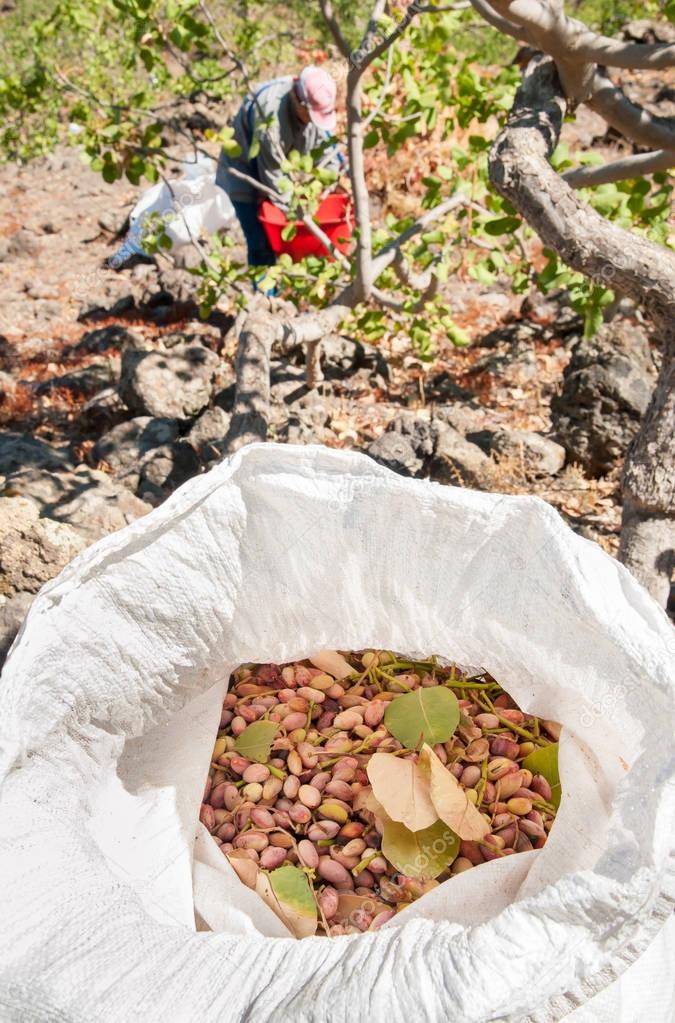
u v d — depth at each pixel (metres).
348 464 0.74
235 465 0.73
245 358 1.46
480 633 0.76
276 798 0.85
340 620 0.81
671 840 0.53
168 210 2.55
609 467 1.57
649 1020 0.61
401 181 2.84
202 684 0.81
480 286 2.41
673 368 0.95
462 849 0.78
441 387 1.96
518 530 0.70
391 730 0.85
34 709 0.65
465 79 1.52
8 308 2.55
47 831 0.61
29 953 0.54
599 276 0.93
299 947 0.56
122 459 1.59
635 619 0.64
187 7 1.42
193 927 0.69
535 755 0.83
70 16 1.89
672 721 0.59
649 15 3.33
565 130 2.97
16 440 1.52
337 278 1.90
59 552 1.15
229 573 0.77
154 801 0.75
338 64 3.15
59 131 3.37
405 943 0.53
